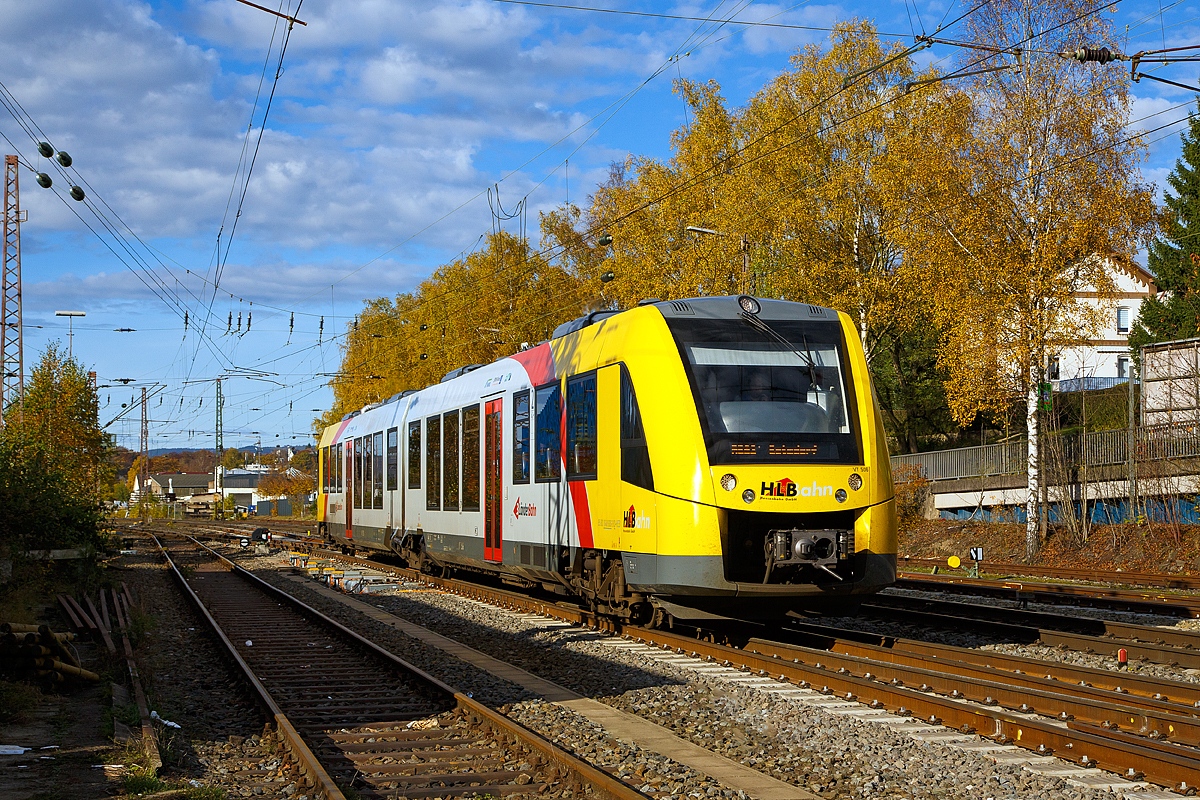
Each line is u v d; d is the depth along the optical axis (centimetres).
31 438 2305
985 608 1516
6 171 3381
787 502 1157
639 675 1069
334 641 1395
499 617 1606
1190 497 2489
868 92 3625
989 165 2697
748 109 3944
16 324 3353
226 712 975
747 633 1343
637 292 3850
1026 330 2642
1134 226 2634
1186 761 641
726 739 796
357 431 2947
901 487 3409
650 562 1197
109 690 1006
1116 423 3409
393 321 6844
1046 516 2744
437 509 2095
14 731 846
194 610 1817
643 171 3997
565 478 1445
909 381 4400
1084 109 2620
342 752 782
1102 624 1326
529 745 748
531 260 4991
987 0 2717
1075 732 725
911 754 730
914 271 2986
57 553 2188
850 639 1264
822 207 3531
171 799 641
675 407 1188
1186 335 3909
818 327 1271
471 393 1903
